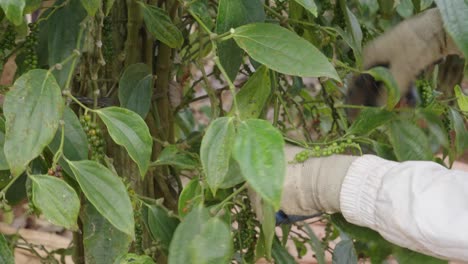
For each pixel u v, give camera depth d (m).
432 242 0.85
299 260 1.86
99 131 0.93
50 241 1.88
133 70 1.03
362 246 1.25
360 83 1.18
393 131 1.08
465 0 0.80
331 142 1.04
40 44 1.09
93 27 0.96
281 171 0.71
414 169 0.88
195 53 1.25
